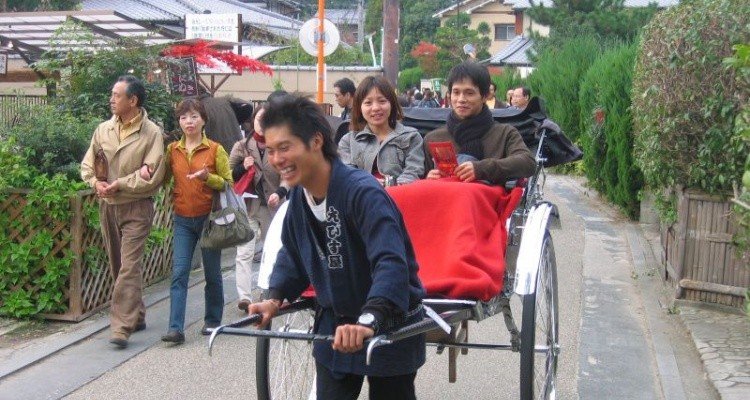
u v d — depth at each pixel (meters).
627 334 6.52
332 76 23.86
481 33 46.56
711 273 6.89
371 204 2.96
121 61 9.49
